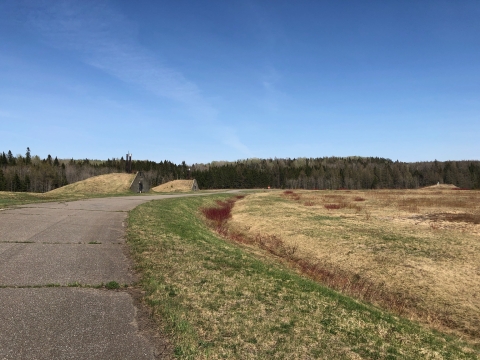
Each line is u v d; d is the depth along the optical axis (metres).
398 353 5.37
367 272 13.22
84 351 4.18
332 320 6.29
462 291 11.07
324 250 16.30
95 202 25.12
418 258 14.13
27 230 11.69
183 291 6.70
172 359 4.17
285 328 5.54
